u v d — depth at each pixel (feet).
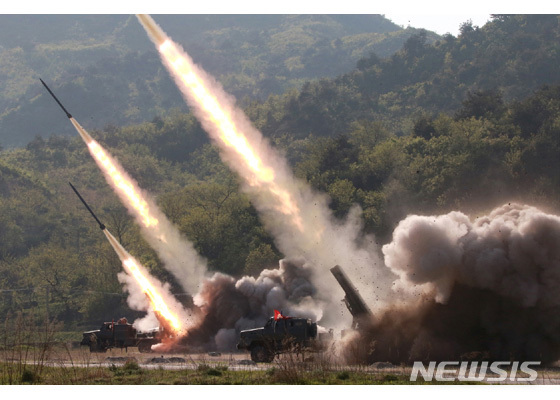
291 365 193.16
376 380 177.58
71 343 384.47
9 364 207.51
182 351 337.93
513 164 577.84
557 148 578.66
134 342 342.64
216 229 610.24
